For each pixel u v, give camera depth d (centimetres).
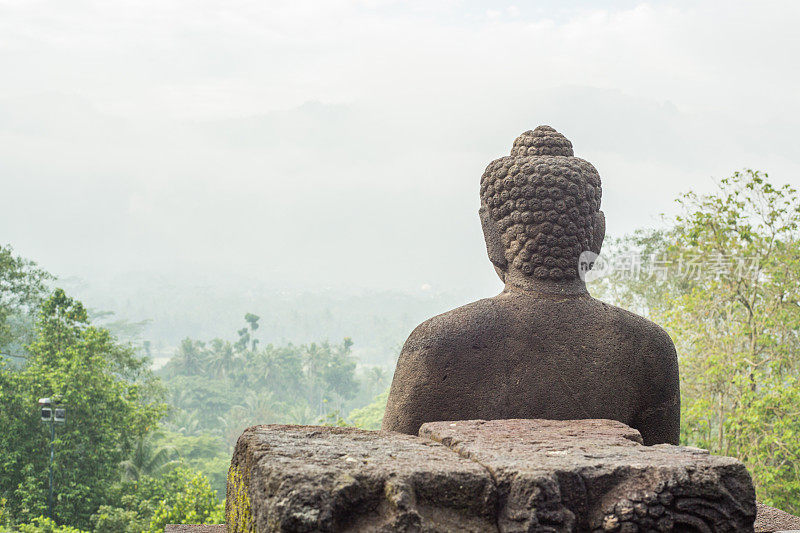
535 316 305
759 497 1412
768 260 1474
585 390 298
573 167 328
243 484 198
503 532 174
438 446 207
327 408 8738
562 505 179
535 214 319
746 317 1557
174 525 320
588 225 326
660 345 311
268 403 7044
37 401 2302
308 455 188
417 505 174
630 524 179
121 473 2711
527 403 294
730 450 1482
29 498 2200
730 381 1467
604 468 185
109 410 2409
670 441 309
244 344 8694
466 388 294
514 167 328
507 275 330
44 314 2483
